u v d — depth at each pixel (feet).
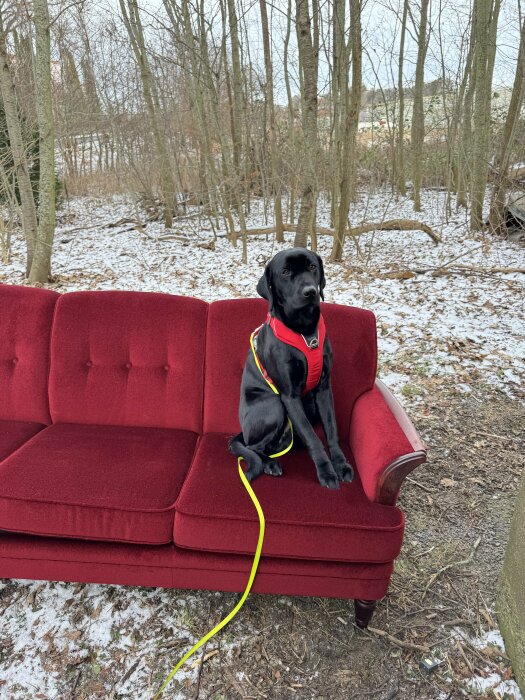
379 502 5.47
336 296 16.14
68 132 34.96
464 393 10.71
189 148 33.88
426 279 17.47
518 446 9.13
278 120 32.01
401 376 11.41
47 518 5.54
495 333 13.11
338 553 5.31
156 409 7.48
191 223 29.27
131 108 30.78
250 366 6.48
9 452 6.61
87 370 7.61
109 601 6.13
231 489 5.69
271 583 5.62
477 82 22.39
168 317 7.55
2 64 16.89
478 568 6.68
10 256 22.03
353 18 16.72
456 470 8.57
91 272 19.60
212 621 5.90
